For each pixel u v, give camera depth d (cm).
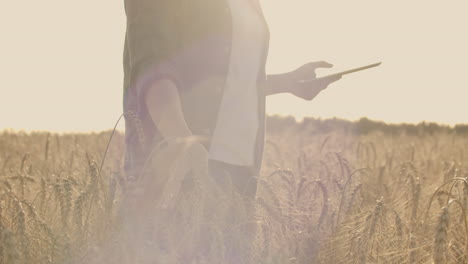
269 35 287
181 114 214
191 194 244
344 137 1208
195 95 255
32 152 691
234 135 266
